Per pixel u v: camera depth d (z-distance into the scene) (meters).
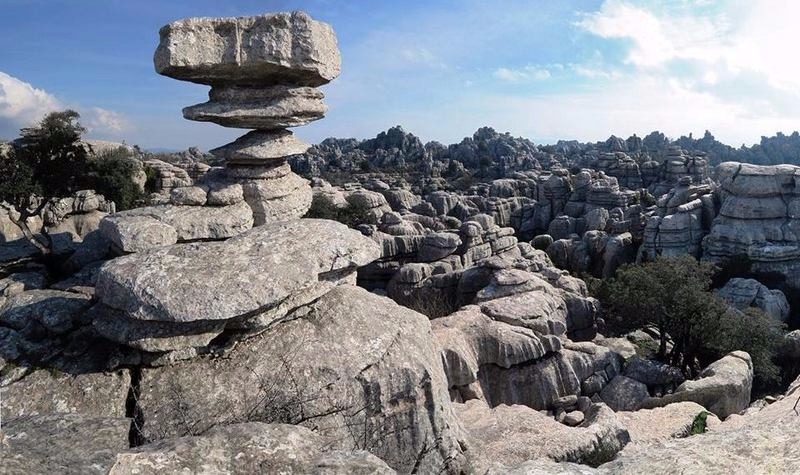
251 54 12.03
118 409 7.38
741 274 45.47
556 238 68.12
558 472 4.14
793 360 26.83
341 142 178.12
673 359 25.81
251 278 7.93
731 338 24.44
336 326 8.85
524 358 18.20
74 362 7.95
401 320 9.73
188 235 11.95
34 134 24.55
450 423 9.15
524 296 21.95
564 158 149.75
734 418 14.34
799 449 4.10
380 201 54.94
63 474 4.09
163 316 7.36
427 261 39.81
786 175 47.84
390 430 8.36
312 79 13.26
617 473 4.10
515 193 87.19
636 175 89.56
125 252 11.09
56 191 25.20
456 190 99.81
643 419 14.36
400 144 151.62
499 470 4.33
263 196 13.62
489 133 162.38
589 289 35.81
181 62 11.76
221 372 7.80
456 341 17.19
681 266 28.45
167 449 4.47
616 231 58.12
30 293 10.20
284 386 7.73
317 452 4.71
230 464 4.38
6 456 4.27
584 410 18.05
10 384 7.56
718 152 175.88
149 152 79.88
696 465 4.01
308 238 9.19
